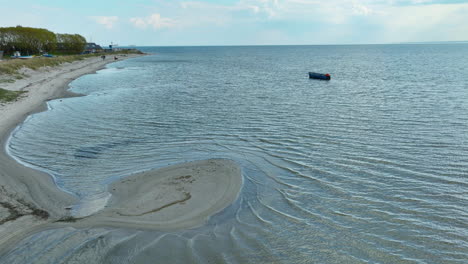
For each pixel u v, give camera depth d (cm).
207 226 1115
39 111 3084
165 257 947
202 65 10469
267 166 1662
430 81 5047
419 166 1602
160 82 5488
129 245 999
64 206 1261
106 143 2092
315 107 3134
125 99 3744
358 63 10562
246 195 1343
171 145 2041
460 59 11812
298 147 1950
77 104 3428
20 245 999
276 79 5938
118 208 1234
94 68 8769
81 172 1617
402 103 3209
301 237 1052
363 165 1639
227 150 1927
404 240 1028
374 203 1262
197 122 2623
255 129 2381
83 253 959
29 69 5894
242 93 4172
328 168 1617
